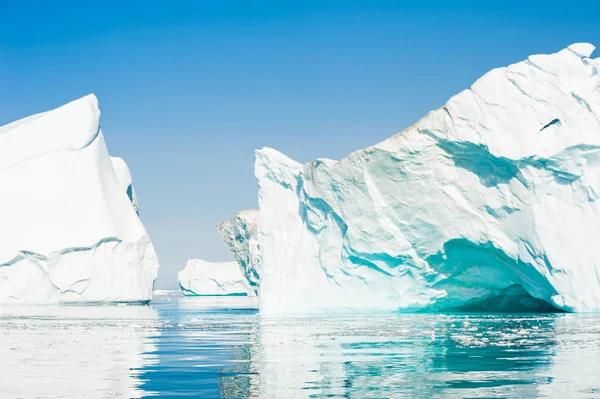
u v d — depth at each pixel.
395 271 44.34
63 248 70.50
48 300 70.75
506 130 40.25
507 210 41.00
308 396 15.15
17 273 70.88
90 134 77.75
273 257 47.97
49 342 27.84
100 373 18.70
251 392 15.68
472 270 44.41
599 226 39.09
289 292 46.53
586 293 38.84
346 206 43.72
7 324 39.50
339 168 43.28
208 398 15.02
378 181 42.91
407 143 41.47
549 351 22.70
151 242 78.44
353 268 44.94
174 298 125.12
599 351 22.64
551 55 41.00
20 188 74.62
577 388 15.79
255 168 50.06
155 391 15.90
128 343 27.27
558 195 40.00
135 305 74.56
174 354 23.19
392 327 33.25
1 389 16.22
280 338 28.48
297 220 48.00
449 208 42.09
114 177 80.38
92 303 71.38
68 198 74.12
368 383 16.72
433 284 44.62
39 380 17.53
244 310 60.75
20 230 71.81
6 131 82.38
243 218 76.31
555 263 39.28
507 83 40.84
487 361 20.42
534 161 39.62
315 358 21.61
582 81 40.56
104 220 73.31
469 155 41.50
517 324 33.78
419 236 43.12
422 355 22.06
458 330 30.92
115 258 72.94
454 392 15.41
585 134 39.34
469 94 40.94
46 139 77.31
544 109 40.31
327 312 45.81
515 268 42.31
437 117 41.22
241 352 23.56
